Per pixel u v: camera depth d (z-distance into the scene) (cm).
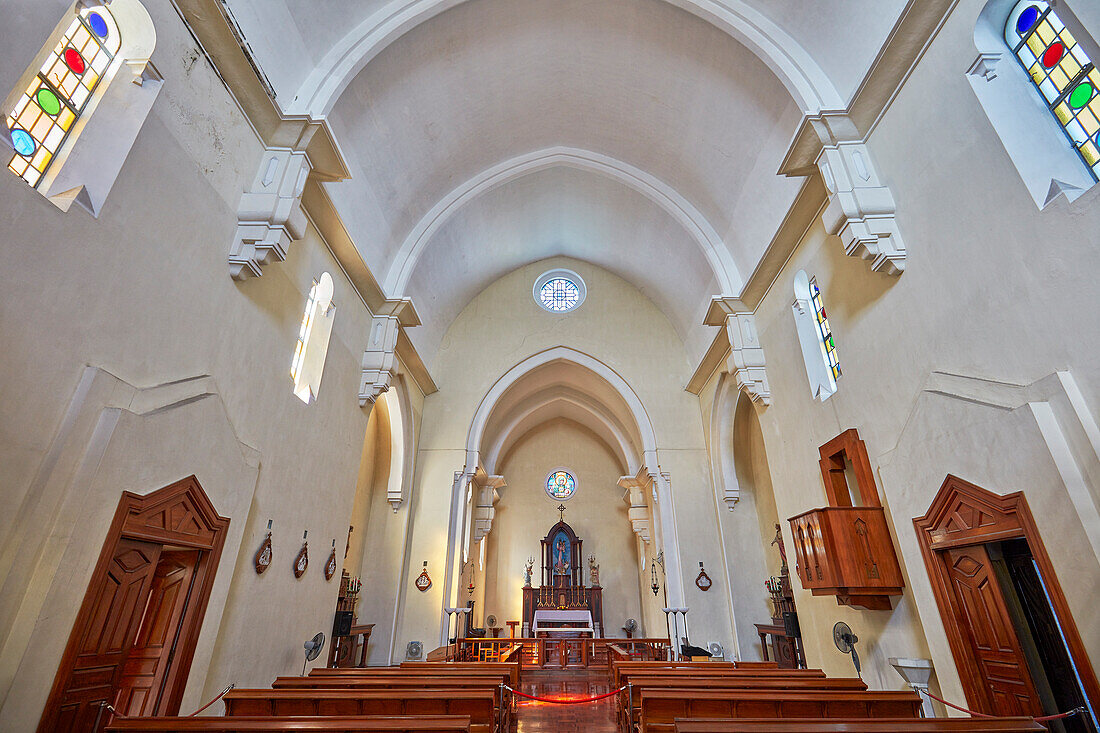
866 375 623
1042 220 391
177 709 457
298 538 688
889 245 551
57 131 381
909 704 428
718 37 730
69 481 347
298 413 689
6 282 310
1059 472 365
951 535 491
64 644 345
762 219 868
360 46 671
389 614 1119
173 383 448
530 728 726
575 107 1013
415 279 1138
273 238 548
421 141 905
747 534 1194
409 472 1233
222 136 524
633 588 1786
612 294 1484
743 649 1094
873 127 584
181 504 458
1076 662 364
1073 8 372
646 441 1323
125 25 421
